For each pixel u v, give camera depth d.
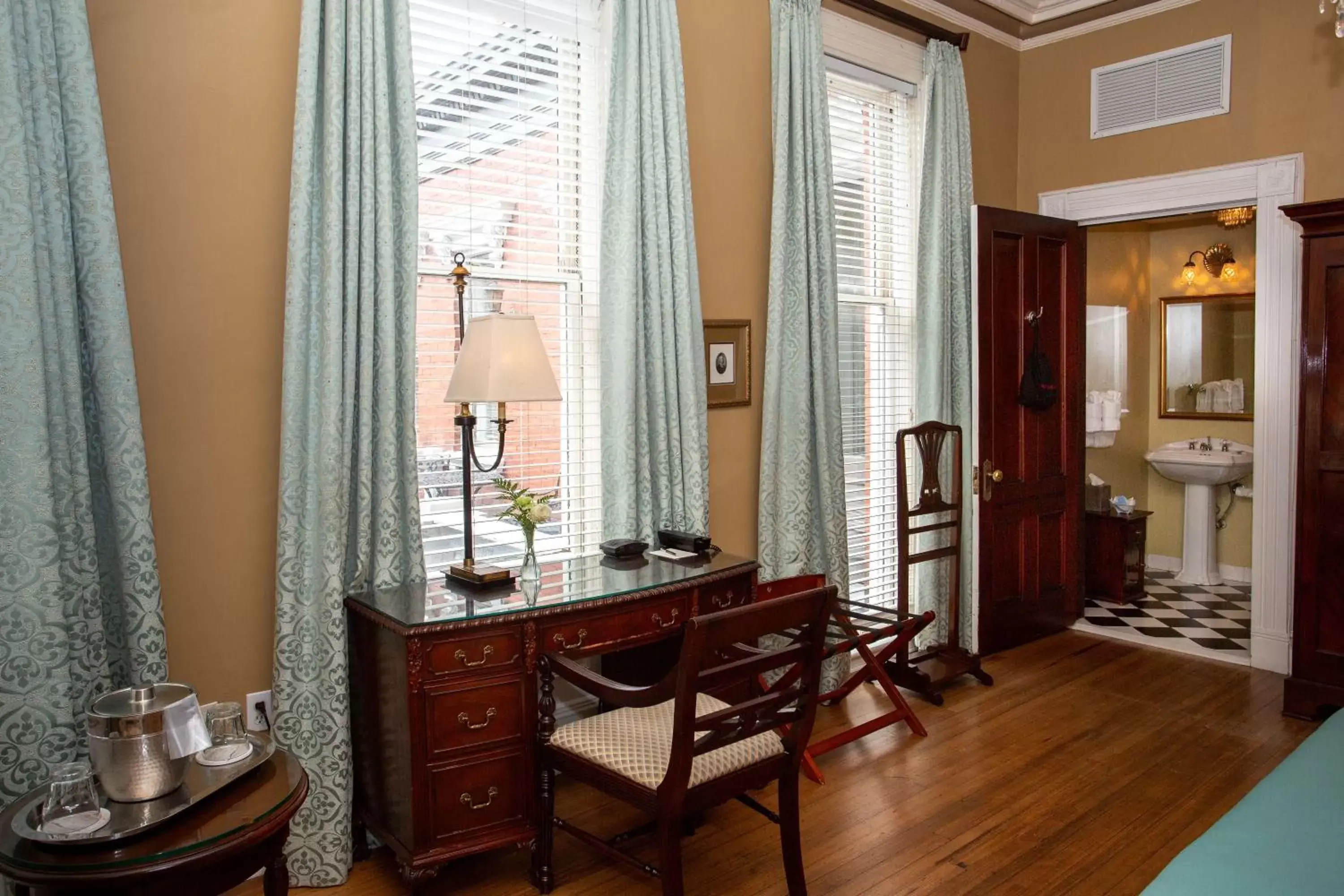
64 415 2.07
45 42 2.04
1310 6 3.97
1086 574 5.58
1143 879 2.44
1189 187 4.36
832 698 3.41
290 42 2.53
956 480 4.23
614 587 2.61
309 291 2.45
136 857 1.40
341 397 2.46
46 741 2.00
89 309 2.14
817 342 3.69
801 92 3.62
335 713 2.43
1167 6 4.39
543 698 2.40
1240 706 3.72
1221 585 5.93
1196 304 6.08
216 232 2.44
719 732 2.10
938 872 2.49
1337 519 3.46
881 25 4.16
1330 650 3.51
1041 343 4.63
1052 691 3.94
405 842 2.33
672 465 3.26
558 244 3.15
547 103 3.08
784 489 3.64
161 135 2.35
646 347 3.21
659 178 3.18
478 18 2.91
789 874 2.31
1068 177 4.80
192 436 2.43
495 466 2.66
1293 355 4.04
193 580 2.45
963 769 3.15
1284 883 1.41
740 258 3.66
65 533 2.07
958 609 4.18
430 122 2.81
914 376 4.38
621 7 3.12
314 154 2.45
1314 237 3.45
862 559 4.34
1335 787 1.77
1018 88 4.95
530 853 2.59
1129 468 6.26
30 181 1.99
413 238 2.62
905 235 4.46
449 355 2.93
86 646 2.12
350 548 2.58
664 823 2.06
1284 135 4.06
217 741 1.75
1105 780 3.04
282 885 1.65
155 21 2.33
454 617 2.30
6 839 1.47
